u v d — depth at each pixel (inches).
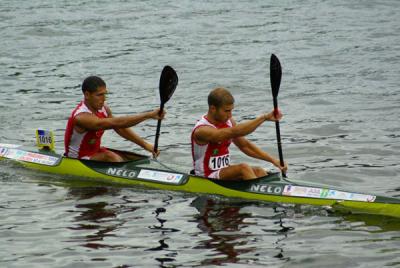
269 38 3125.0
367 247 1192.8
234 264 1140.5
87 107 1568.7
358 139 1867.6
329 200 1363.2
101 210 1382.9
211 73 2605.8
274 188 1413.6
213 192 1449.3
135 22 3444.9
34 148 1712.6
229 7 3804.1
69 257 1176.2
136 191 1491.1
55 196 1466.5
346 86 2413.9
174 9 3754.9
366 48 2928.2
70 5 3831.2
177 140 1904.5
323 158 1727.4
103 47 2999.5
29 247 1218.0
